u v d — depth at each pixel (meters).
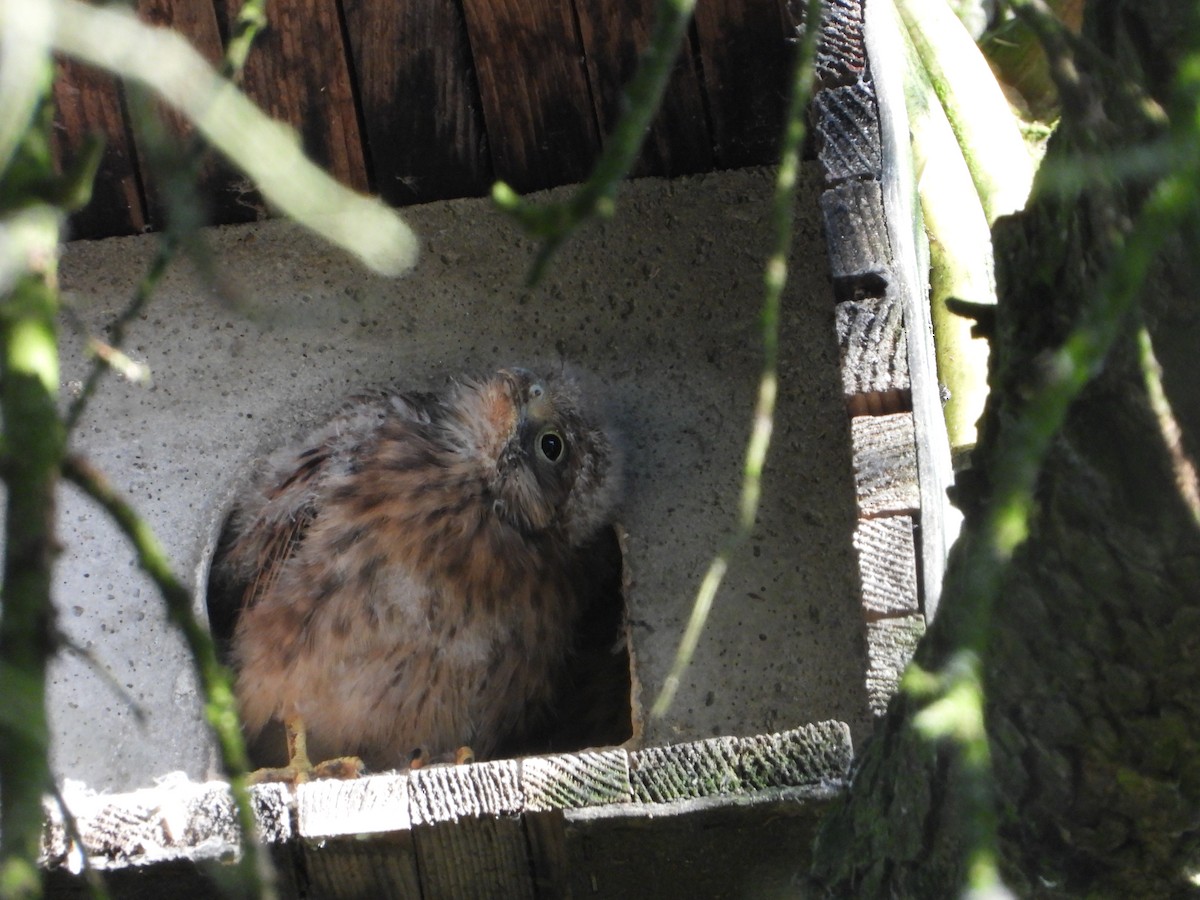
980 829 3.00
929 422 7.30
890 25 8.42
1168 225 2.93
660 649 7.79
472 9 8.44
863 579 6.82
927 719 3.06
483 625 8.88
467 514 8.82
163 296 8.79
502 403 8.57
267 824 6.32
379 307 8.84
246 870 3.34
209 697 3.38
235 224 8.93
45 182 3.22
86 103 8.47
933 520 6.95
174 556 8.38
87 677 8.05
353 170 8.76
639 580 7.99
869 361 7.18
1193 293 4.04
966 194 9.41
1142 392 4.20
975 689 3.08
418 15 8.48
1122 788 4.66
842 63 7.71
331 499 8.73
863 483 6.97
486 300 8.80
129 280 8.79
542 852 6.37
